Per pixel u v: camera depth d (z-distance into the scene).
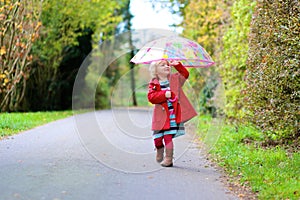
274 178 5.98
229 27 12.98
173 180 5.92
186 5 16.56
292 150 8.01
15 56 14.91
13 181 5.50
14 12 13.99
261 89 8.02
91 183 5.59
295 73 6.84
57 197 4.93
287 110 7.48
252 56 8.61
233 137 9.55
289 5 7.36
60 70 20.45
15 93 16.98
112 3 23.09
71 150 7.83
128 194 5.16
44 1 17.11
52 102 20.05
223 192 5.41
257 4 8.80
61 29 19.56
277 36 7.45
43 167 6.37
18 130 10.72
